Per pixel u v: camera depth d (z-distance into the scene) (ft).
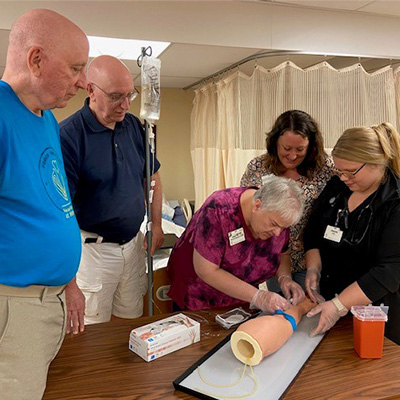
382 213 4.96
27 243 3.25
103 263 6.39
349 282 5.41
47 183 3.46
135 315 7.04
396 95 9.53
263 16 8.11
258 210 4.50
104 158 5.95
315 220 5.79
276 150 6.75
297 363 3.93
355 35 8.93
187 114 10.04
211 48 7.94
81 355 4.07
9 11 6.50
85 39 3.53
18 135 3.22
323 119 8.90
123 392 3.52
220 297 5.57
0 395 3.20
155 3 7.32
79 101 8.04
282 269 5.57
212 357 4.00
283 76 8.73
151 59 5.79
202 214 4.90
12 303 3.24
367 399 3.47
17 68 3.32
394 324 5.27
